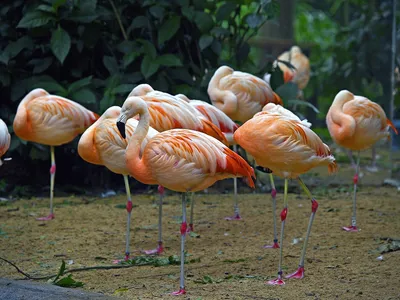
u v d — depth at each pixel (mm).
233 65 14266
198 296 6789
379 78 17500
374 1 18516
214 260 8406
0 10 14031
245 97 11117
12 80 13945
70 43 13516
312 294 6816
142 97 9289
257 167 7863
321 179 15195
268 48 21656
